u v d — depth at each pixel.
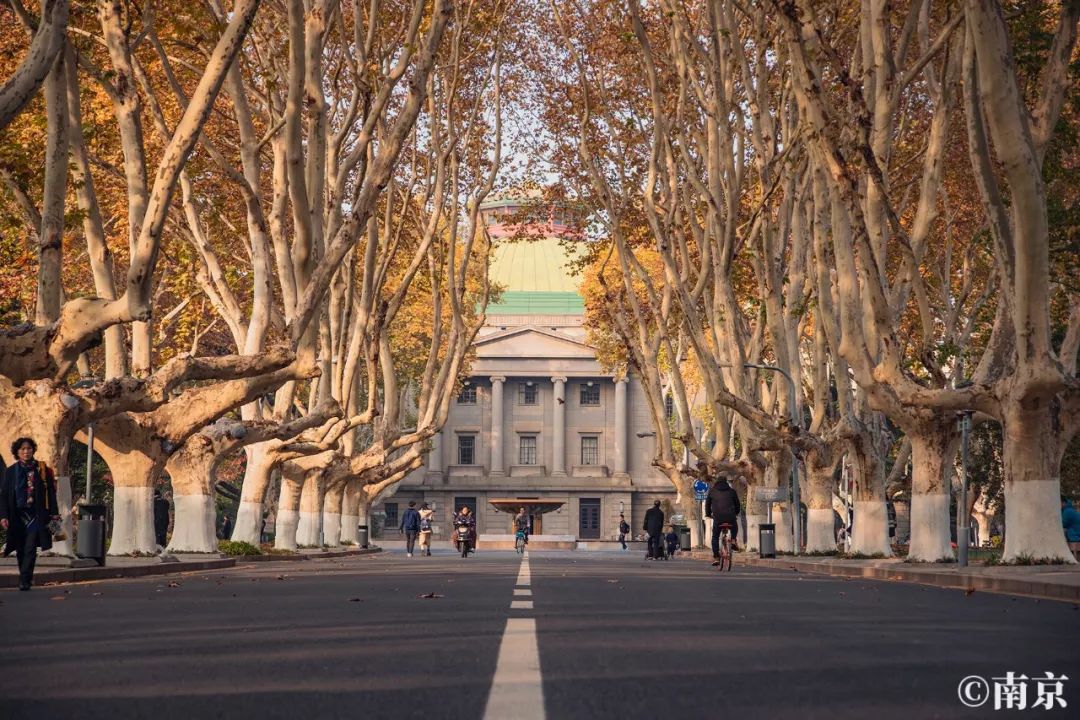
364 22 34.31
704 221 40.53
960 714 5.86
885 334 25.53
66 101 23.28
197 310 41.62
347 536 58.88
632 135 41.00
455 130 40.66
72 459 53.84
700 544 53.62
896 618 11.86
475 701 6.12
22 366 22.95
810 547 36.91
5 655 8.21
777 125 36.22
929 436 26.91
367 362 40.25
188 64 30.55
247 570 27.19
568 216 46.84
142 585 18.55
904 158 37.22
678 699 6.21
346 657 8.03
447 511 111.88
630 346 48.69
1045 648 8.90
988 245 29.64
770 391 43.38
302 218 26.73
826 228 30.86
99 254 26.62
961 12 25.75
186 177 32.78
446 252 46.47
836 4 30.16
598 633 9.80
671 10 34.81
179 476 31.55
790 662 7.83
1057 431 22.81
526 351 112.06
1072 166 30.94
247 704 6.06
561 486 110.56
